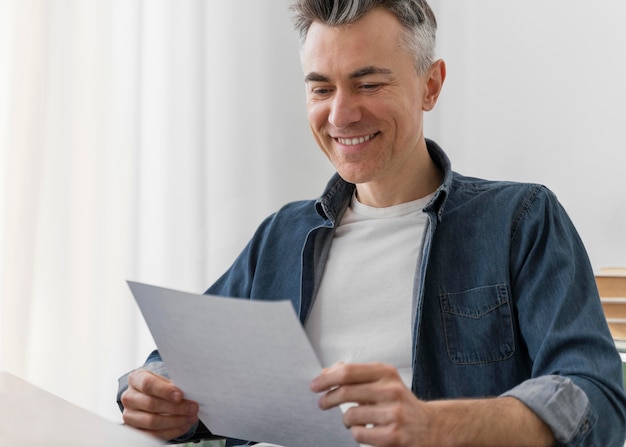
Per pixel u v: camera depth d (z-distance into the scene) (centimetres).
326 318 143
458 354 131
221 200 237
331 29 137
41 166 214
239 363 101
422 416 96
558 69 211
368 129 137
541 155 213
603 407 112
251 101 239
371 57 135
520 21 217
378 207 149
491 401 104
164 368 138
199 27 234
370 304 141
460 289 134
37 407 104
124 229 223
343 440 101
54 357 215
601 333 123
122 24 225
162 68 231
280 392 101
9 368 208
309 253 147
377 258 144
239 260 161
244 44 239
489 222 137
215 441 139
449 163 143
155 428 120
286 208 161
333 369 96
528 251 133
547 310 127
